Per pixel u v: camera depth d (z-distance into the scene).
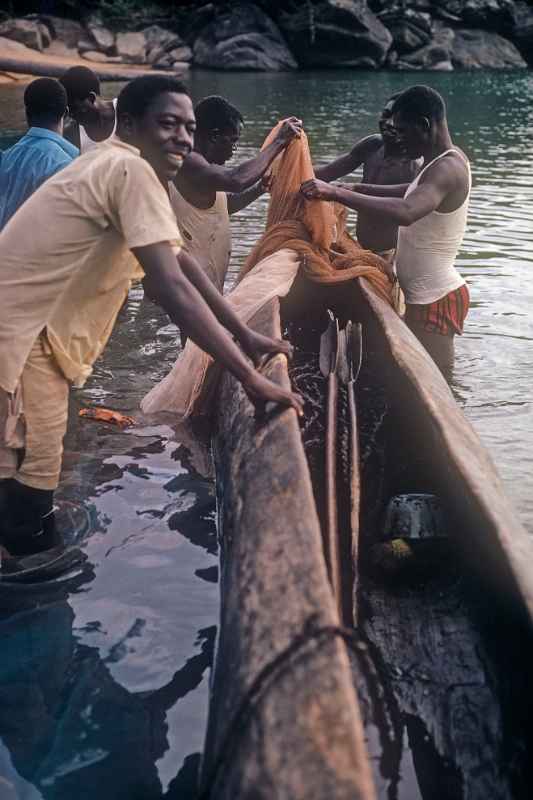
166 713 2.45
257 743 1.81
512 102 20.47
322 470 3.64
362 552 3.22
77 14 26.62
